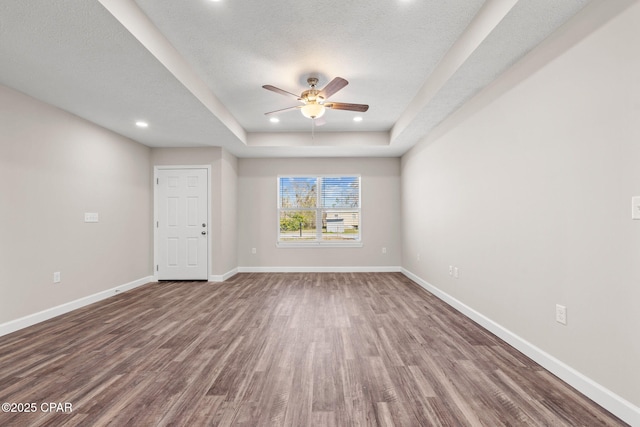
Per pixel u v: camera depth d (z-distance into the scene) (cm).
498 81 276
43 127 329
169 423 163
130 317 339
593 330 182
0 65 253
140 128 429
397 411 172
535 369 219
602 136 175
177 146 532
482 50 233
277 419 166
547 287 219
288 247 623
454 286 371
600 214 177
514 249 256
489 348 255
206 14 227
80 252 379
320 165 625
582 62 188
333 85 287
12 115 296
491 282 291
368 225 622
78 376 211
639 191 156
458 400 182
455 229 367
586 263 186
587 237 186
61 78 276
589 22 182
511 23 200
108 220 430
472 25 235
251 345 263
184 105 343
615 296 168
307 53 283
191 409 175
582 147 188
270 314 349
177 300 410
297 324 315
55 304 343
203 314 349
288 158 625
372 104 409
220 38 258
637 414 155
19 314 301
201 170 538
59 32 208
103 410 174
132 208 486
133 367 224
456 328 303
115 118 386
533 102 231
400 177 621
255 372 217
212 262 536
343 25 241
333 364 229
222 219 538
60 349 254
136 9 216
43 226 328
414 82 344
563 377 203
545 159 220
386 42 265
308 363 230
